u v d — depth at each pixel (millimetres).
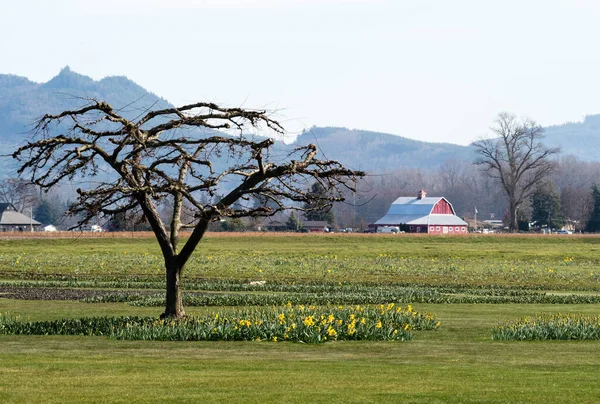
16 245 183000
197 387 33719
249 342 51875
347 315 59344
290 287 101438
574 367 40844
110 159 55312
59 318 68500
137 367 39375
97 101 53375
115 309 75938
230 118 55281
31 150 55375
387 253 170750
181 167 56844
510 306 80312
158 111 55562
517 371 39000
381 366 40531
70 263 138000
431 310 76000
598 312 74438
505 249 189625
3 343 50906
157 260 144625
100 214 58875
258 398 31328
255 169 57375
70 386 33844
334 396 31797
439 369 39438
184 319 57969
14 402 30500
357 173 56094
